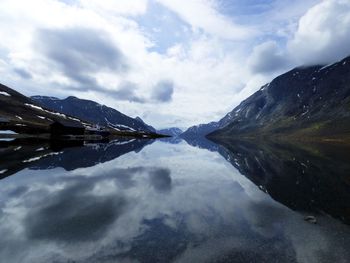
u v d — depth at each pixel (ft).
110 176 111.55
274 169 156.04
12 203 67.77
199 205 75.05
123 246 46.32
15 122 361.51
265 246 48.11
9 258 40.57
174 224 58.39
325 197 86.28
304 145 514.68
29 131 304.30
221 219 62.90
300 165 176.86
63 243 46.55
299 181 116.47
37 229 52.13
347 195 89.45
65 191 82.48
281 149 376.89
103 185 93.71
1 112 476.13
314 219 62.13
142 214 64.54
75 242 47.14
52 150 193.36
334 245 49.06
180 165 165.89
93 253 43.37
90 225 55.52
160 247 46.39
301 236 53.01
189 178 119.85
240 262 42.01
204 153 283.38
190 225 58.08
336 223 61.11
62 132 340.39
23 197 73.41
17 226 53.16
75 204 69.46
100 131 481.05
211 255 44.11
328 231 55.93
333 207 74.49
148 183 102.53
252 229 56.54
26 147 200.75
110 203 72.13
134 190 89.30
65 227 53.83
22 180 94.07
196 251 45.34
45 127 391.45
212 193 91.35
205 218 63.41
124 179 107.04
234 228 56.90
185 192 91.09
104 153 202.28
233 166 169.07
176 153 262.26
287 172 144.15
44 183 91.40
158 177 117.39
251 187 102.89
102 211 64.90
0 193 76.13
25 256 41.47
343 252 46.32
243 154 279.90
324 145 509.35
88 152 199.11
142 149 277.03
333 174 136.26
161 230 54.44
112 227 55.01
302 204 77.56
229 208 72.64
